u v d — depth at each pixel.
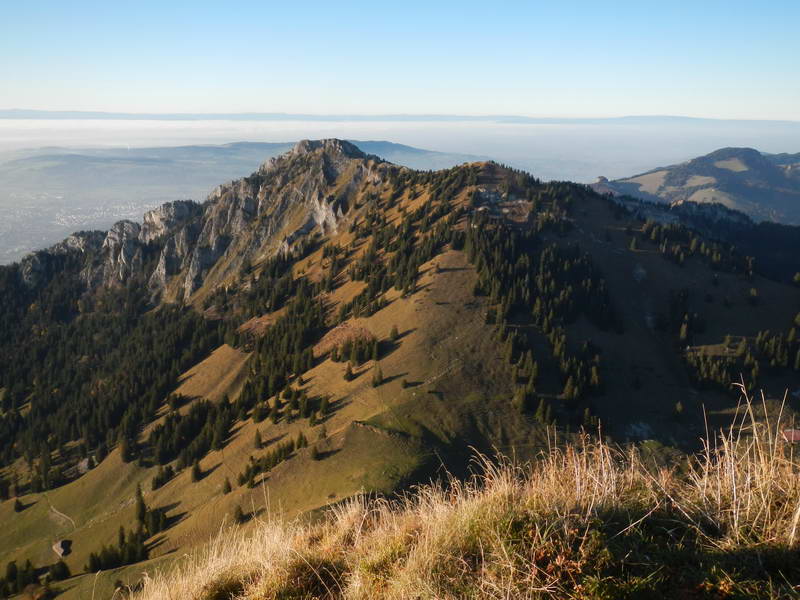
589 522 6.28
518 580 5.71
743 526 5.95
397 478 67.00
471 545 6.55
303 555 7.79
